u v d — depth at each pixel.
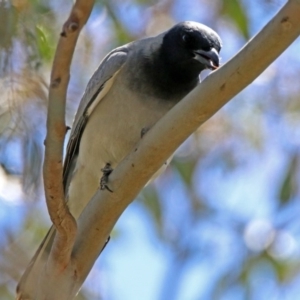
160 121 8.05
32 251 12.96
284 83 15.38
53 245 8.34
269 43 7.16
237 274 14.37
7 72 9.43
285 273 14.26
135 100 10.20
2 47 9.24
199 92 7.65
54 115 6.91
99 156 10.47
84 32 13.21
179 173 15.22
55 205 7.70
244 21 13.57
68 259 8.47
